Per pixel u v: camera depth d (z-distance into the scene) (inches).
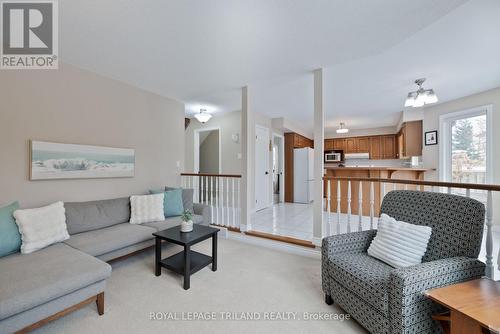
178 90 141.5
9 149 89.0
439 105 179.5
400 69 114.3
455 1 64.4
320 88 109.6
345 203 188.2
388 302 50.3
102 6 67.7
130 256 100.6
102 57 99.4
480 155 154.0
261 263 100.8
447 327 47.8
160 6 67.6
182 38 84.6
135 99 134.4
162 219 116.4
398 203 74.2
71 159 105.4
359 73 118.6
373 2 65.2
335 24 75.7
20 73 92.0
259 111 200.7
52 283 56.7
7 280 56.8
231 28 78.4
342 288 63.3
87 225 97.4
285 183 261.3
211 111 195.6
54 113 100.8
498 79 128.6
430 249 61.8
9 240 72.1
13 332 51.1
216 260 94.2
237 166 197.9
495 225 139.8
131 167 131.3
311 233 134.8
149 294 76.2
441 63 108.1
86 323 62.4
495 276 75.0
